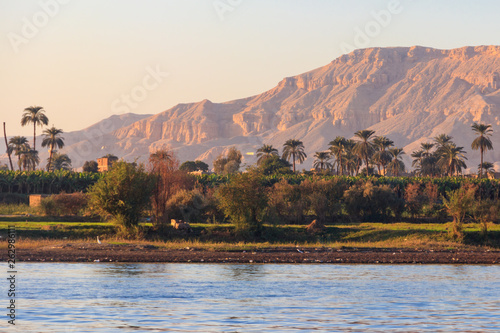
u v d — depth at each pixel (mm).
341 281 72625
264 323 47469
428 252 105250
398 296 61750
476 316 50812
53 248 99375
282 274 78750
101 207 116688
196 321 48094
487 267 89125
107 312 51531
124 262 89000
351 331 44594
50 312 51094
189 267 84938
